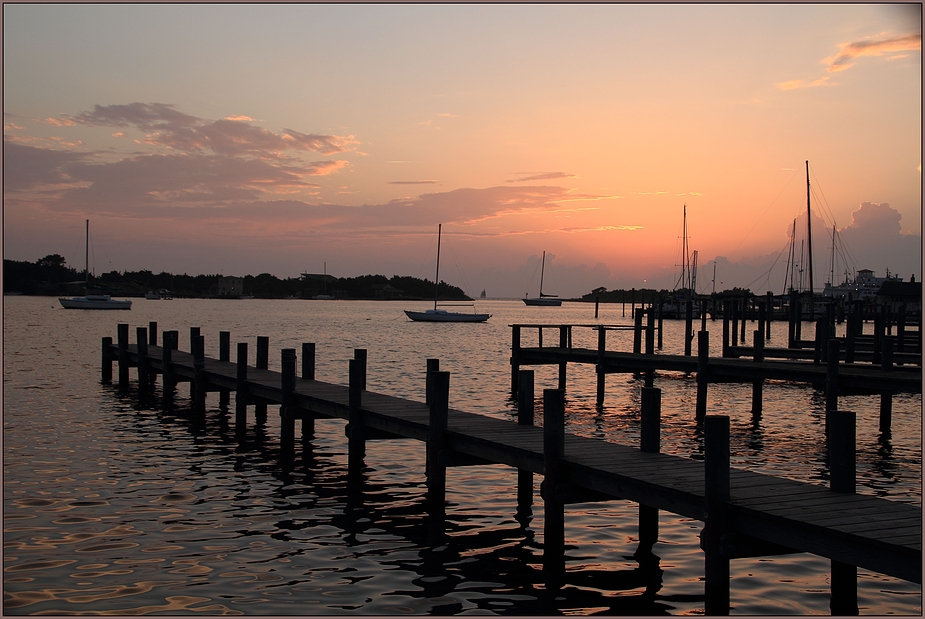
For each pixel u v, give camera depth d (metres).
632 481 9.27
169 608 8.23
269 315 110.44
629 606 8.43
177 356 26.08
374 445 17.11
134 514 11.62
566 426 20.33
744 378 22.39
